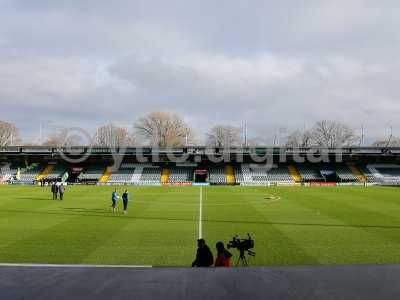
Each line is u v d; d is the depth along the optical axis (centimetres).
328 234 2845
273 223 3375
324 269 466
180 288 407
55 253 2253
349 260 2098
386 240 2614
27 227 3145
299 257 2169
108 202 5175
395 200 5400
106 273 459
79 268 482
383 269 462
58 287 410
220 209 4425
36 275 452
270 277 438
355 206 4672
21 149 10081
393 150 9862
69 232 2927
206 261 1630
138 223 3375
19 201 5266
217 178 10031
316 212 4109
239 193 6838
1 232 2917
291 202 5194
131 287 411
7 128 16462
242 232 2944
